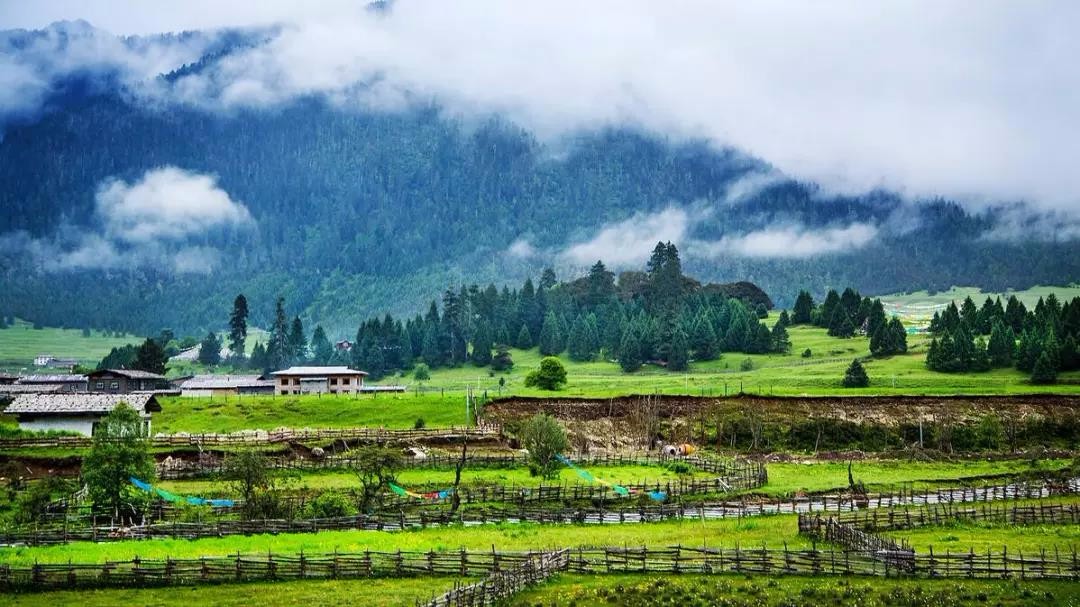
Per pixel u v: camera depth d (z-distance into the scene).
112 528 74.75
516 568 61.97
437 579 63.62
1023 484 108.00
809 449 145.38
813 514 86.06
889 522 82.94
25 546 71.00
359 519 81.06
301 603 58.12
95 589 61.06
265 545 72.25
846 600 59.50
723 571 66.12
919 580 64.31
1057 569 64.38
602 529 82.62
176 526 75.56
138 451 84.06
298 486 97.88
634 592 60.91
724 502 96.62
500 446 128.00
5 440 114.31
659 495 98.31
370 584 62.38
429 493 94.50
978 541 77.38
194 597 59.50
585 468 116.31
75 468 108.00
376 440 125.06
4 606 57.31
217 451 114.62
